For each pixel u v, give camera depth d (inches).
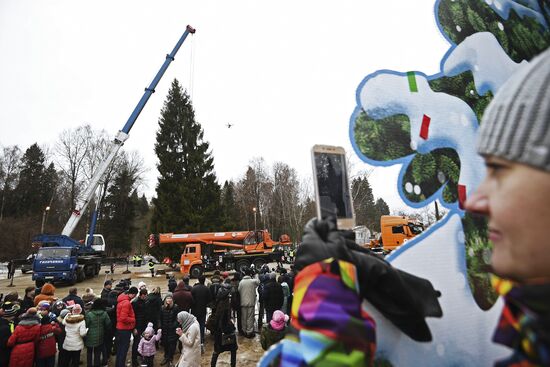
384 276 35.4
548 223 17.3
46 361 198.5
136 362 243.4
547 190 17.1
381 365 41.0
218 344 219.8
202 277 280.4
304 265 26.9
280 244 781.3
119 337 219.0
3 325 185.5
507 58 70.1
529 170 17.9
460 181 56.4
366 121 52.5
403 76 57.1
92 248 850.8
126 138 883.4
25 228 1326.3
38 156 1769.2
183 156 1199.6
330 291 23.5
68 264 624.7
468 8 67.8
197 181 1142.3
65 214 1646.2
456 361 47.1
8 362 183.5
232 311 343.6
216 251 794.8
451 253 52.2
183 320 200.1
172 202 1098.7
